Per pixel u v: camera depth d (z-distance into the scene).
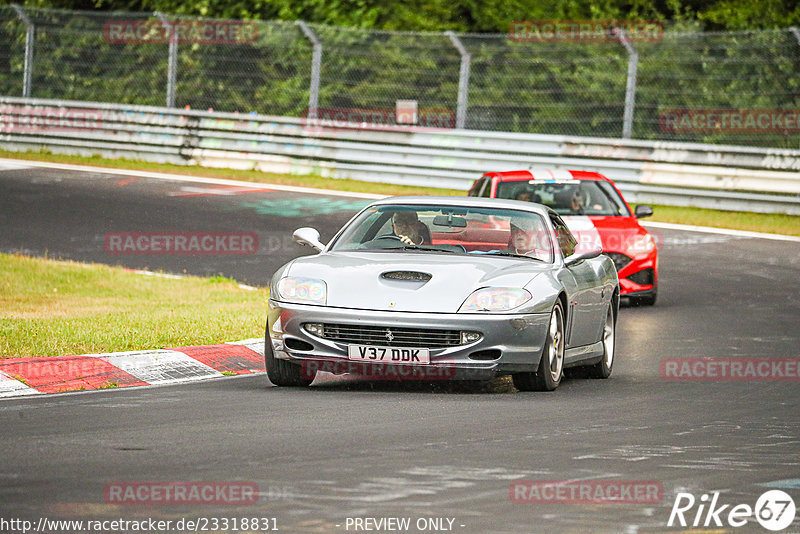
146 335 34.84
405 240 31.77
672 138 96.50
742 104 95.31
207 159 90.94
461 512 16.86
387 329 27.81
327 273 28.97
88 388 28.44
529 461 20.38
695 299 49.94
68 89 106.81
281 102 101.56
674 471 19.97
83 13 95.88
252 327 37.25
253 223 67.06
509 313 28.00
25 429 22.70
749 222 74.12
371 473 19.14
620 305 48.78
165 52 105.69
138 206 71.31
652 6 110.56
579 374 33.38
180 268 54.44
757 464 20.75
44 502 17.06
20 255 55.03
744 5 110.50
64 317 39.34
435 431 22.98
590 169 80.75
